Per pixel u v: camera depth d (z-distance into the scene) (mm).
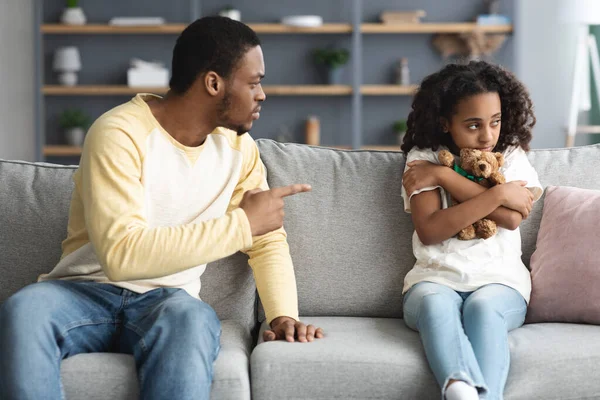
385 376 1585
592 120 6102
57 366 1525
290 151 2139
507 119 2072
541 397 1623
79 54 5949
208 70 1689
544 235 1993
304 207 2059
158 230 1601
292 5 6000
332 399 1590
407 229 2047
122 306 1715
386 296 2018
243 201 1680
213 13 5969
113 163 1628
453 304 1742
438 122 2053
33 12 5742
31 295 1576
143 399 1495
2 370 1476
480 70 2053
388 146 5926
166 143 1744
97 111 5996
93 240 1600
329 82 5844
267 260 1886
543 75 6141
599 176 2102
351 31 5691
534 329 1809
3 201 2029
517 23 5719
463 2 5996
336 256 2029
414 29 5699
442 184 1956
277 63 6000
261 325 1994
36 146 5641
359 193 2072
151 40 5941
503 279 1903
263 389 1591
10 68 5312
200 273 1877
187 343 1510
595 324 1858
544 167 2121
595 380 1624
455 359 1554
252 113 1746
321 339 1724
